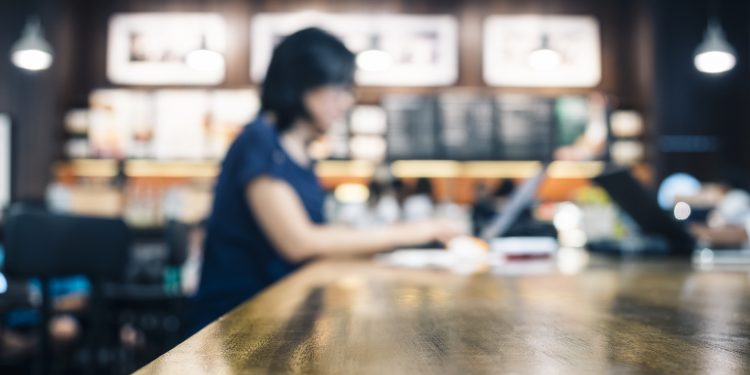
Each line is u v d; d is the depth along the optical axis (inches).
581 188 253.8
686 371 13.1
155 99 243.6
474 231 106.4
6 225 68.8
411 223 60.9
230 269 52.7
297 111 58.6
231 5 247.4
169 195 201.6
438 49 250.1
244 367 13.7
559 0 253.6
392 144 245.3
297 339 17.6
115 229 79.0
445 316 22.7
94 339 83.0
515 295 30.3
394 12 249.9
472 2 252.1
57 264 71.4
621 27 253.9
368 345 16.6
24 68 233.1
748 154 262.5
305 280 40.1
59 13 241.9
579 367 13.6
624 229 100.6
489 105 248.8
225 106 244.1
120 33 246.1
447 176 253.1
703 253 71.0
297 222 52.4
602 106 248.4
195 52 213.3
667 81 266.7
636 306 25.5
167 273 120.6
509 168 252.8
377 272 47.1
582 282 37.5
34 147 241.6
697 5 266.7
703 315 22.7
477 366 13.8
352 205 209.2
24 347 100.3
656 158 244.1
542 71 251.9
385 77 248.8
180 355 15.1
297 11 247.6
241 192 53.1
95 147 242.4
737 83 266.5
